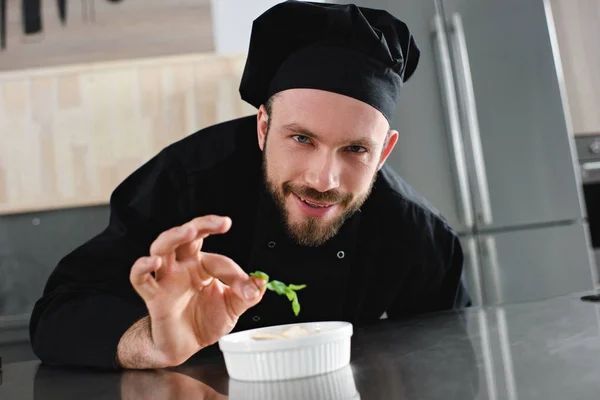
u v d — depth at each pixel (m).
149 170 1.34
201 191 1.32
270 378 0.75
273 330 0.86
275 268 1.28
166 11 2.79
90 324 0.98
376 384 0.70
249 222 1.34
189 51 2.78
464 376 0.70
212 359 0.97
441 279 1.47
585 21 3.21
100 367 0.94
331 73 1.01
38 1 2.77
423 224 1.38
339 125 1.00
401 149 2.70
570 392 0.60
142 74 2.62
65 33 2.76
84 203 2.57
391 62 1.05
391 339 1.02
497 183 2.72
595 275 2.94
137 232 1.29
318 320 1.32
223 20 2.87
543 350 0.81
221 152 1.34
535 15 2.84
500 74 2.78
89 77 2.61
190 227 0.78
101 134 2.59
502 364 0.75
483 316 1.19
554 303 1.26
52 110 2.59
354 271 1.39
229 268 0.85
